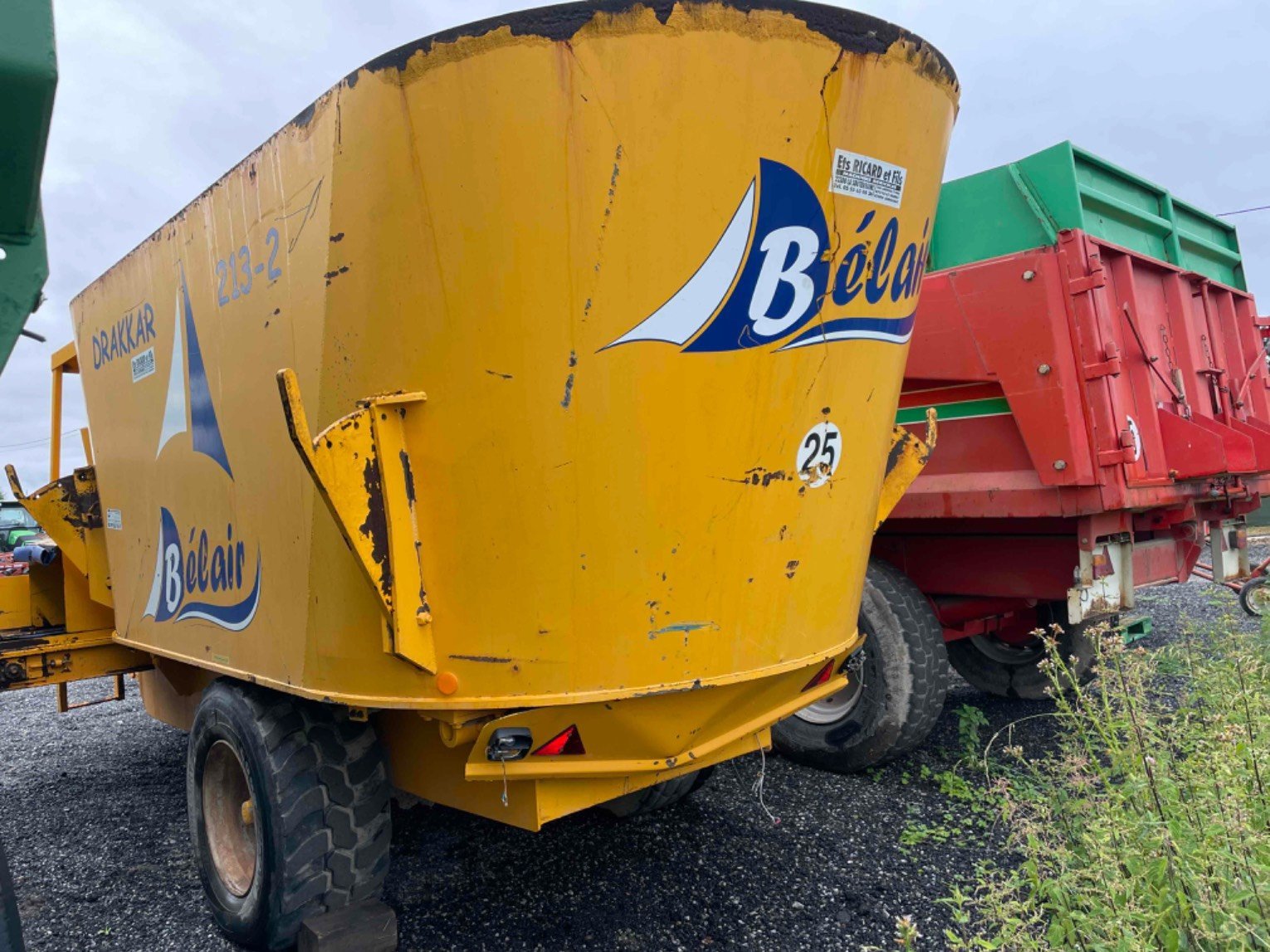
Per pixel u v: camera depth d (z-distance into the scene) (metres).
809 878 3.40
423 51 2.35
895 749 4.31
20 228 1.60
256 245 2.95
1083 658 5.37
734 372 2.43
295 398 2.21
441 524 2.44
